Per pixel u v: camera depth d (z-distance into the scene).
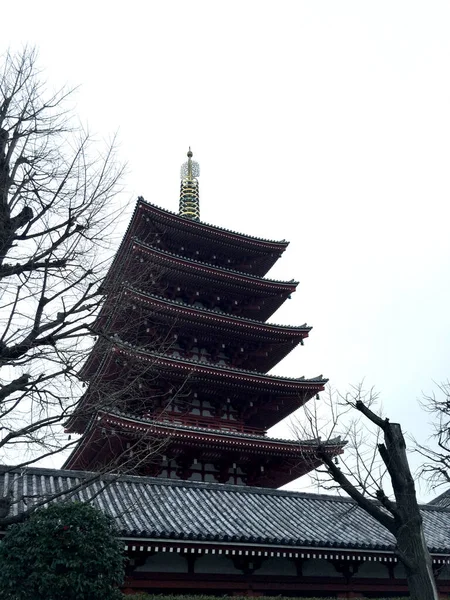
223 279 37.00
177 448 28.94
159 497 23.20
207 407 33.66
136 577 19.73
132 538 18.59
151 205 35.91
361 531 23.62
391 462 14.98
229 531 20.56
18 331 12.09
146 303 30.22
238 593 20.94
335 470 15.52
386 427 15.43
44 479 22.61
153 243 37.81
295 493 27.27
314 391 34.41
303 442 22.66
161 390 31.67
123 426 24.27
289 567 22.27
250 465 31.78
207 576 20.80
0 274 12.05
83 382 13.21
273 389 33.88
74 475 23.31
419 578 13.64
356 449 25.69
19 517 11.56
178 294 37.16
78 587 13.03
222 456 30.59
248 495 26.02
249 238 39.75
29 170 12.84
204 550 19.64
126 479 23.98
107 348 14.02
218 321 33.97
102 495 22.16
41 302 12.27
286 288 38.84
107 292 13.52
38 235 12.63
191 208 45.41
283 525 22.70
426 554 14.01
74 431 25.72
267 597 20.11
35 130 13.20
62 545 13.53
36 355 11.73
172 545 19.17
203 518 21.72
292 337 36.41
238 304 39.34
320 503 26.88
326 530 23.02
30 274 12.37
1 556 13.68
